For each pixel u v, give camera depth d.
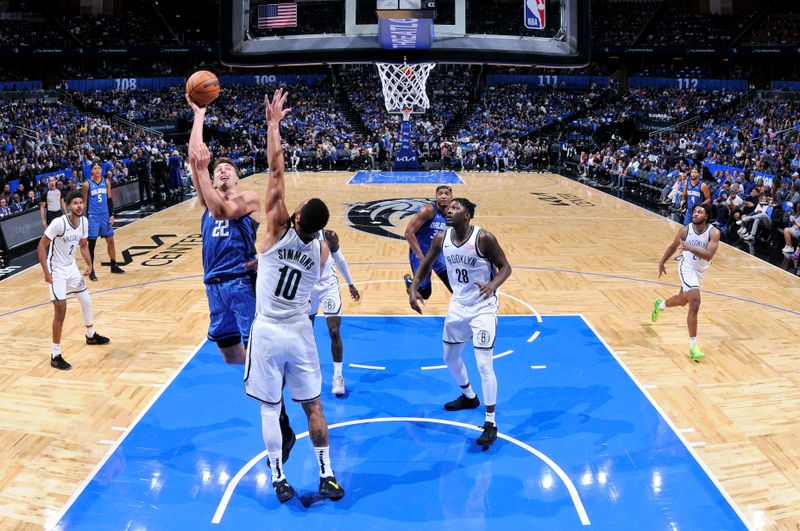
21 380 5.68
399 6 12.52
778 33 36.97
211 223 4.16
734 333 6.98
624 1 39.09
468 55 12.76
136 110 31.81
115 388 5.53
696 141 24.53
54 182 13.26
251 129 29.41
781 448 4.55
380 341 6.70
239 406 5.19
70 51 33.41
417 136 28.97
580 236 12.33
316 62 12.98
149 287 8.74
